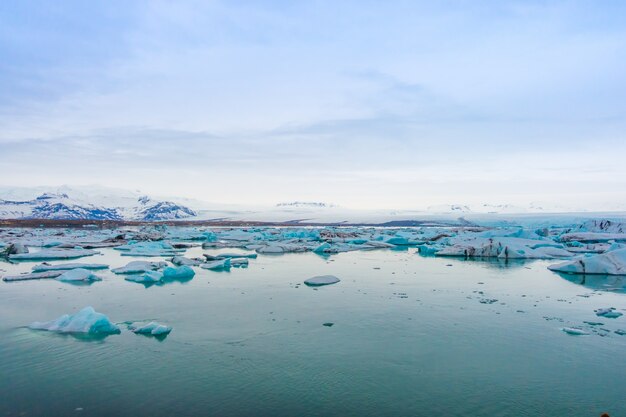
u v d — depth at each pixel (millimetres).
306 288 17797
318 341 10828
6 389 8117
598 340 10938
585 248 34281
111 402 7637
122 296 16109
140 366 9203
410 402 7699
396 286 18266
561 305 14711
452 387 8297
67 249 34031
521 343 10719
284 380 8547
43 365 9227
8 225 88688
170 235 58156
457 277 20859
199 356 9781
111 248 38438
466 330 11758
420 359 9672
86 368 9078
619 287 18156
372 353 10016
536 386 8359
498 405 7621
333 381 8516
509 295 16359
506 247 29781
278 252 34938
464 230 73375
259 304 14789
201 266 24062
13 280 19594
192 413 7266
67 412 7285
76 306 14484
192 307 14344
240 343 10664
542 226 73562
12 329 11711
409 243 44625
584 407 7570
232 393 7988
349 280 19906
